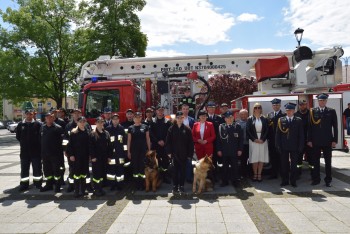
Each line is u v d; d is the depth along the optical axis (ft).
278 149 24.08
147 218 17.67
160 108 26.23
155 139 25.82
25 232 16.08
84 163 22.86
